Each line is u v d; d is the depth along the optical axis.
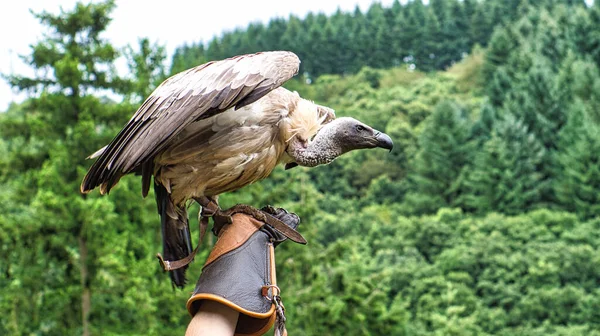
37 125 24.58
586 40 91.94
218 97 4.04
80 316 23.25
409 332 39.03
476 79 107.81
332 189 75.06
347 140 4.48
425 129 73.88
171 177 4.20
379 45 132.25
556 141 72.88
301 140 4.45
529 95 78.00
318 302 25.72
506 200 66.12
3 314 22.67
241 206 4.16
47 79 25.33
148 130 4.00
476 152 71.56
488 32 134.88
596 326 41.09
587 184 63.62
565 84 79.50
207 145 4.14
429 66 132.75
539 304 42.78
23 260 22.86
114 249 23.03
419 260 51.16
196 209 23.39
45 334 23.31
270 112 4.27
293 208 28.08
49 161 24.33
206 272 4.00
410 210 68.81
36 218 22.89
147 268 23.17
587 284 44.34
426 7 141.38
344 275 26.94
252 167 4.27
